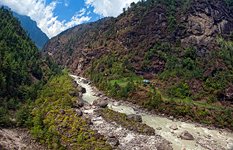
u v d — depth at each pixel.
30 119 86.81
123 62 175.38
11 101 98.38
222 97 132.38
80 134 80.50
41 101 106.56
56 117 89.94
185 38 185.25
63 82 140.62
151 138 87.06
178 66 158.25
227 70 154.38
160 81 150.62
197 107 121.00
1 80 103.19
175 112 117.44
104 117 100.56
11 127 85.00
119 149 77.19
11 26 162.75
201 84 140.88
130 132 89.81
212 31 191.12
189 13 196.50
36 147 74.38
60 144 74.50
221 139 96.69
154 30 191.50
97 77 171.25
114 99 136.75
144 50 178.12
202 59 166.62
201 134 98.75
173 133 95.12
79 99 122.75
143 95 131.62
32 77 133.00
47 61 176.25
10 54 126.56
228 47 182.75
